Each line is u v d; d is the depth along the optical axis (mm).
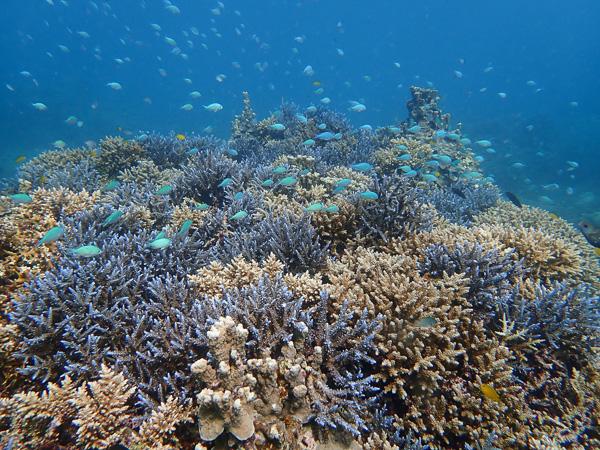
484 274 3941
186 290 3814
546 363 3471
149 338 3451
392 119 54062
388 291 3479
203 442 2523
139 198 6754
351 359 3045
